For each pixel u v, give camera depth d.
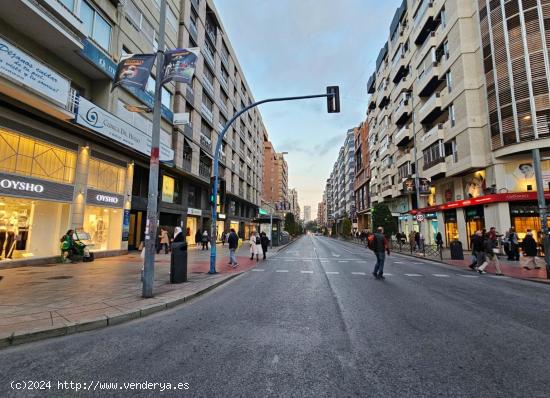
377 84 49.22
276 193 93.44
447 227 26.17
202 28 28.50
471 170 22.03
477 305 6.59
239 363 3.56
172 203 24.20
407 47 35.28
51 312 5.25
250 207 53.44
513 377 3.22
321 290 8.27
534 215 18.19
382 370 3.39
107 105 14.65
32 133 11.48
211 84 32.03
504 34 19.30
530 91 18.05
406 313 5.86
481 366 3.50
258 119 60.12
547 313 5.93
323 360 3.65
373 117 52.75
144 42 18.20
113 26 15.29
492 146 19.80
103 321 4.96
